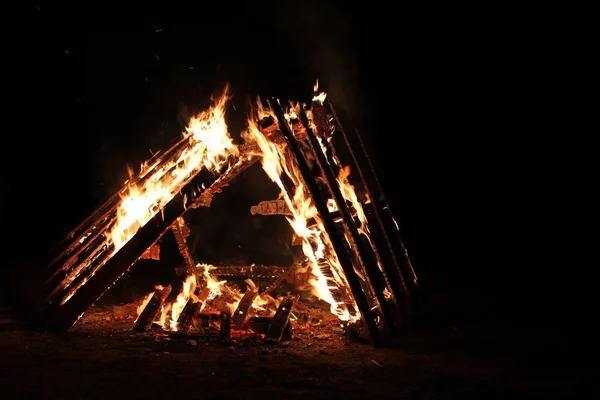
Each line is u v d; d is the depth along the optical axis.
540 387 3.69
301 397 3.38
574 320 5.86
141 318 5.18
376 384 3.69
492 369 4.10
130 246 5.16
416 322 5.67
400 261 6.09
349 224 5.10
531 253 11.38
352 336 4.97
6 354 4.20
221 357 4.27
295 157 4.88
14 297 7.10
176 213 5.23
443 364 4.21
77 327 5.27
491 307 6.58
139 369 3.89
